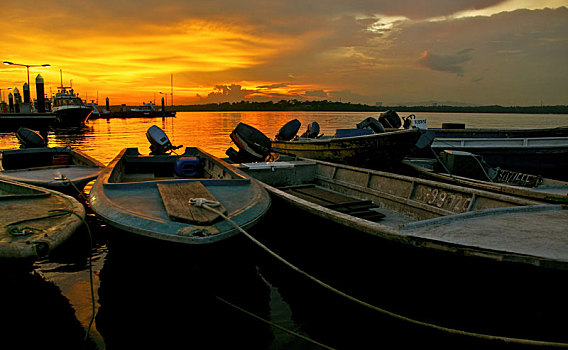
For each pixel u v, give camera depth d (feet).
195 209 14.39
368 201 23.40
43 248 11.86
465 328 12.39
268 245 21.71
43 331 14.03
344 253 16.12
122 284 16.79
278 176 28.60
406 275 13.41
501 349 11.74
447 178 30.14
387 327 14.35
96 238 23.84
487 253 10.68
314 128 51.34
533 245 11.02
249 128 34.91
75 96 158.51
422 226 13.28
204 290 13.89
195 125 203.41
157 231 12.82
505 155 43.50
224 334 14.07
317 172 30.60
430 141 35.99
